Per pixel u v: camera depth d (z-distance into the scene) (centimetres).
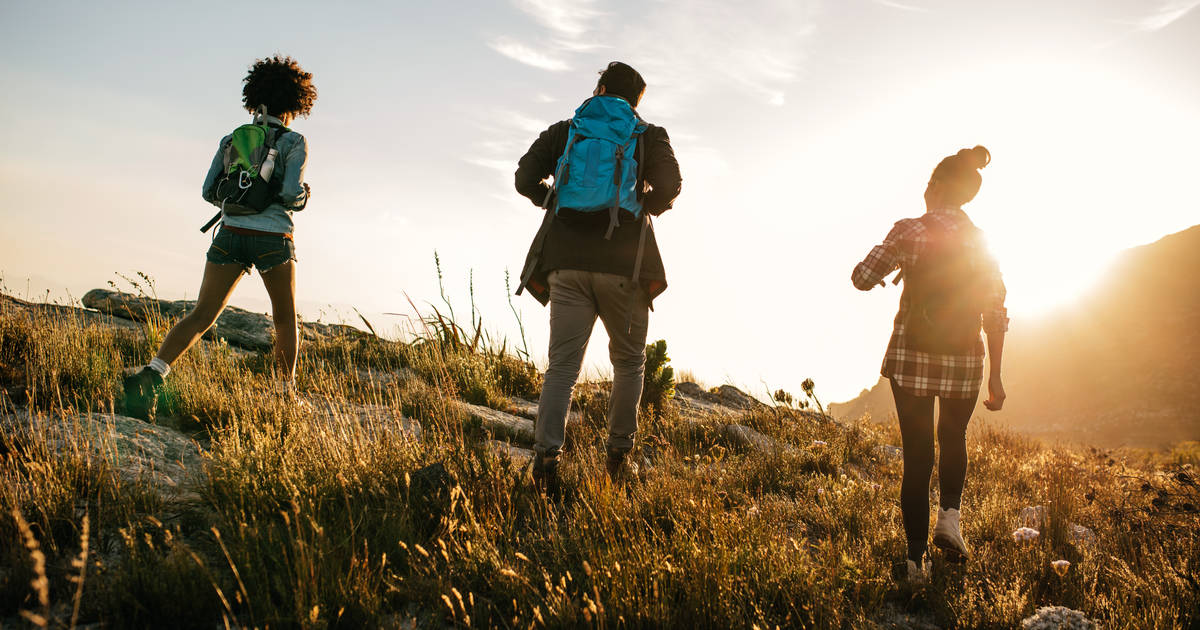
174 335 417
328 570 229
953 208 345
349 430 373
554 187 344
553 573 264
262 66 451
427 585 244
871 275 338
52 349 443
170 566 221
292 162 437
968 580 306
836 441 609
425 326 766
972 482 516
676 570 253
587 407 602
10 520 235
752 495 427
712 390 1016
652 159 352
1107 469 619
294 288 463
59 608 210
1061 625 249
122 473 302
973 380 325
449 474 327
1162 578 302
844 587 272
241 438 360
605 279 346
